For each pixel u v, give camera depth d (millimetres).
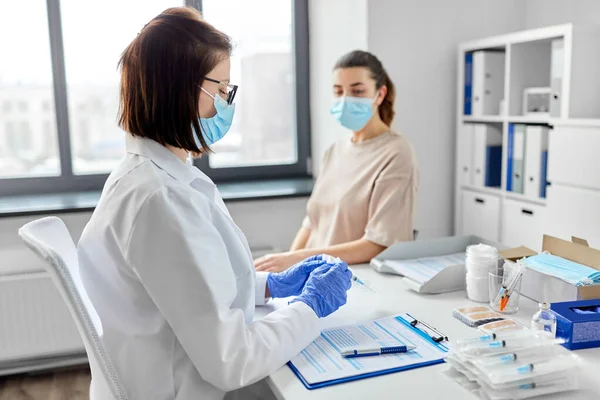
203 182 1179
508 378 953
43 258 977
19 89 3004
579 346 1131
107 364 1021
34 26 2965
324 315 1223
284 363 1099
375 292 1508
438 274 1473
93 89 3076
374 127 2082
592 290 1263
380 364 1078
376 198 1916
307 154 3453
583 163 2113
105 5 3012
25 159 3070
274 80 3387
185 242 997
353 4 2785
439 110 2885
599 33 2189
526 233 2465
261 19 3289
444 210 2986
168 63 1033
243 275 1172
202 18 1105
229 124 1214
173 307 999
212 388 1109
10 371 2768
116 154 3172
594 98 2227
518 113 2549
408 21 2748
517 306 1329
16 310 2674
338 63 2039
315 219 2217
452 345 1143
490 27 2896
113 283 1089
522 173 2477
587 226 2119
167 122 1059
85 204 2725
